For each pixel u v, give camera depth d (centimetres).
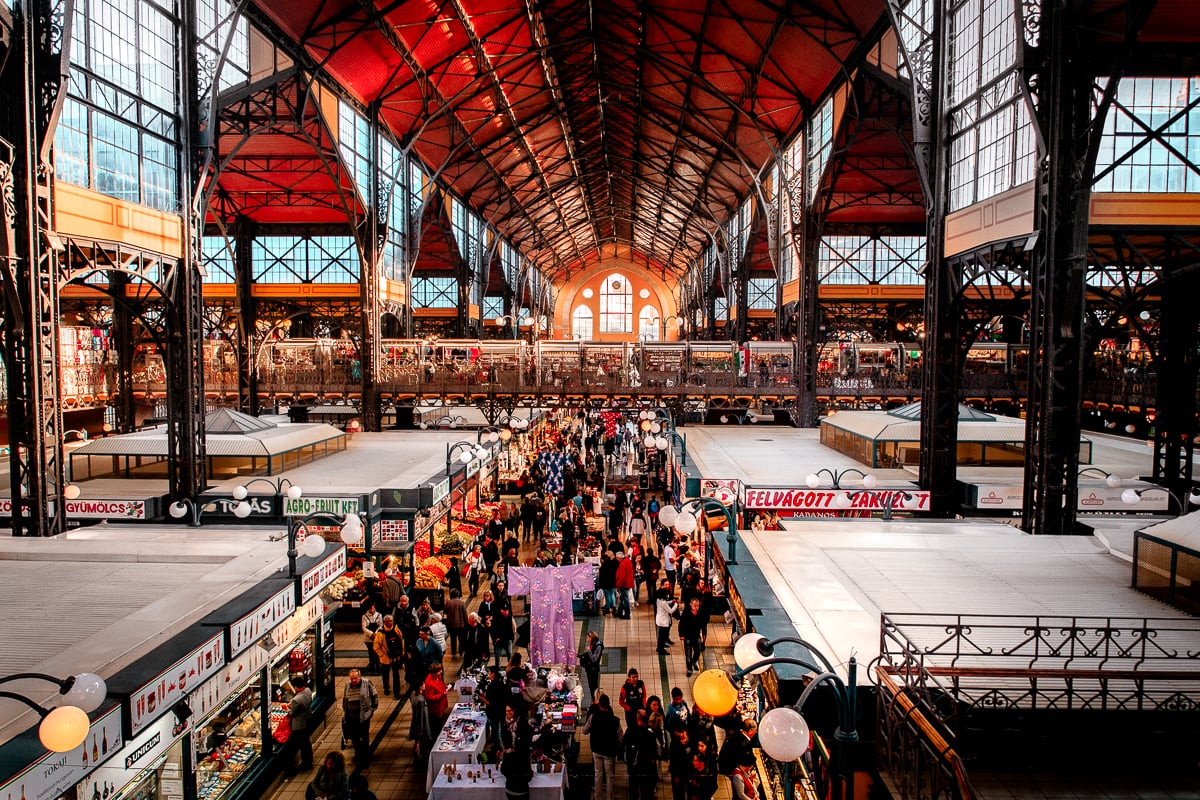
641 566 2181
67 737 579
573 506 2555
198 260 1967
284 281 4453
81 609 1092
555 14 3297
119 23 1697
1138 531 1174
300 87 2711
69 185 1539
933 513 1947
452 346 4028
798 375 3544
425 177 4275
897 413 2503
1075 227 1447
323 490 1977
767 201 4281
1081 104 1441
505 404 3781
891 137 3266
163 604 1105
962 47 1814
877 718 789
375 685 1542
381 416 3606
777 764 1048
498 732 1220
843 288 4612
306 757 1238
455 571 1823
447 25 2997
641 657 1666
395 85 3334
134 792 875
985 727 755
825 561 1318
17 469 1506
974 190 1759
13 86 1435
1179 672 740
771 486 1962
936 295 1914
